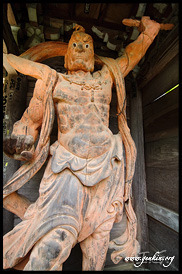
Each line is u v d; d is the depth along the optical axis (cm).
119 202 125
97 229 116
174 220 133
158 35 166
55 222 97
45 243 93
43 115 126
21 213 124
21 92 183
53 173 116
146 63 189
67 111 126
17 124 134
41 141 123
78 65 137
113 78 144
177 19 140
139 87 208
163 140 158
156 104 172
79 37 138
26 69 132
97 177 114
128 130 141
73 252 173
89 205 115
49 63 205
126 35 202
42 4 178
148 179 185
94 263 112
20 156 119
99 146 121
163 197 155
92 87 131
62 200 104
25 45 192
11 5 156
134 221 136
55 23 190
